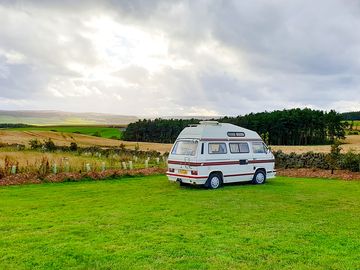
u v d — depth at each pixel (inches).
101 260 283.0
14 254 294.7
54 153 1429.6
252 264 276.8
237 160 710.5
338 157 984.3
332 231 370.3
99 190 645.9
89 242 326.6
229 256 292.7
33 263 276.4
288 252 304.8
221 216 433.7
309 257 293.1
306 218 427.5
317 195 598.2
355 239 343.0
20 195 582.6
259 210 470.9
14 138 2539.4
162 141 3479.3
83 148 1616.6
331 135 3287.4
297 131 3243.1
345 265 276.5
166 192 626.5
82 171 853.2
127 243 324.2
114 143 2736.2
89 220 410.0
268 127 3218.5
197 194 603.5
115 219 414.9
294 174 960.9
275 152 1129.4
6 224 389.4
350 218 429.7
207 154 667.4
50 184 721.6
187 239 337.4
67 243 323.0
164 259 285.1
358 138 3442.4
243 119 3351.4
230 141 708.7
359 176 863.1
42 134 2974.9
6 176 734.5
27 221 403.5
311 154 1046.4
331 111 3329.2
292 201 539.5
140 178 848.9
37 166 860.6
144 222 401.4
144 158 1325.0
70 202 523.2
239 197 573.3
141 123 3612.2
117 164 1071.0
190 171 663.1
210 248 311.3
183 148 688.4
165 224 393.1
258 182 753.0
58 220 409.1
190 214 443.5
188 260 283.0
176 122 3516.2
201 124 701.9
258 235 351.6
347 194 611.2
